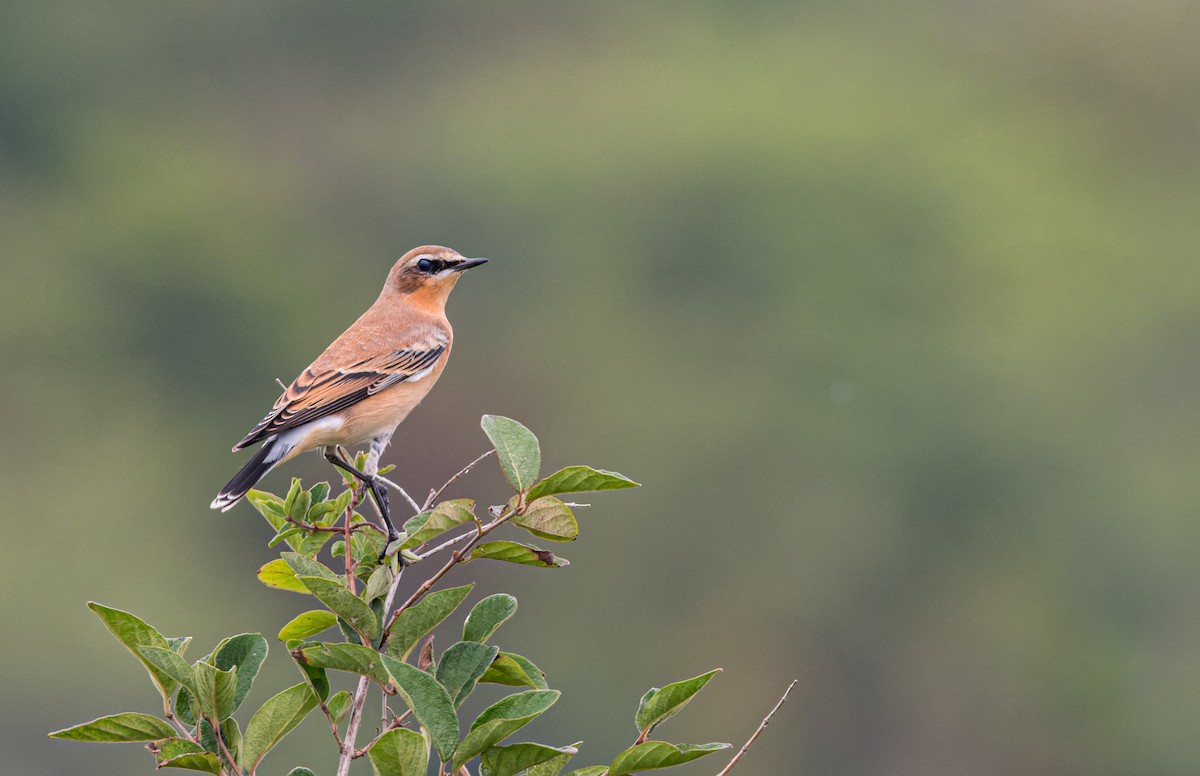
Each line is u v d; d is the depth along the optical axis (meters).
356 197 34.44
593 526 25.70
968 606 26.42
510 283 31.83
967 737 25.17
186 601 24.84
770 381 29.52
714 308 30.77
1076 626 25.98
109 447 29.27
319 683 5.77
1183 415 29.11
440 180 34.03
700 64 35.75
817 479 27.70
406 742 5.26
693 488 27.59
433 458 26.91
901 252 30.97
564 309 31.17
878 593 26.34
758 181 32.25
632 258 32.22
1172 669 25.80
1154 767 24.80
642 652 24.75
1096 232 32.22
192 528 26.80
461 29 37.62
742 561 26.80
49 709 21.80
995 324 30.42
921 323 30.50
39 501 27.61
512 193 32.84
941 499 27.39
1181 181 34.62
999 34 38.22
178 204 32.75
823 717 25.33
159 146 34.97
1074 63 37.38
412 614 5.87
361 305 32.78
